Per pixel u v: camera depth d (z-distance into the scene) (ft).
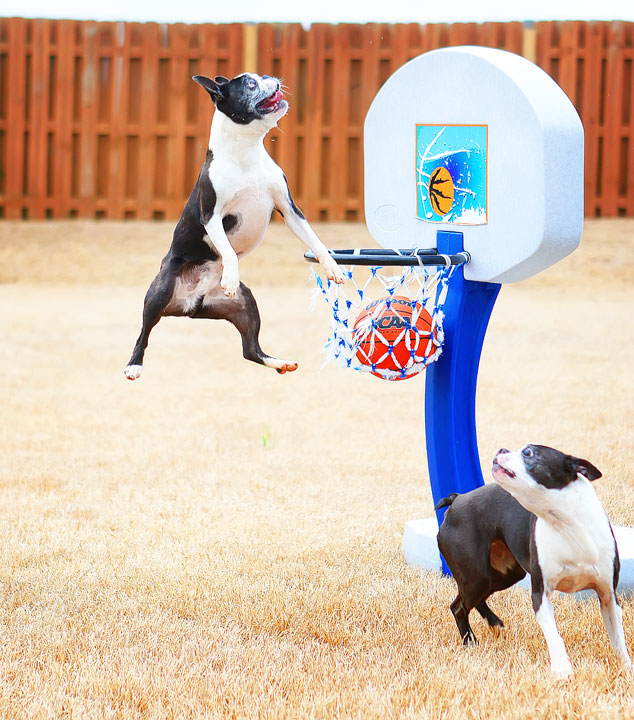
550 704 11.50
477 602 13.83
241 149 13.07
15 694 12.27
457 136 15.38
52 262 54.90
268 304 48.19
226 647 13.78
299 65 56.03
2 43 56.54
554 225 14.51
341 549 18.21
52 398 31.22
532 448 12.07
